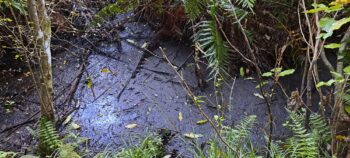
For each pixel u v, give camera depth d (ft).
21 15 15.20
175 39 16.28
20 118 13.19
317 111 12.22
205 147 11.56
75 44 16.65
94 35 16.74
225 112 12.89
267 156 10.39
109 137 12.30
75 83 14.56
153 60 15.52
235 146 10.35
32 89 14.34
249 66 14.26
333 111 8.91
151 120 12.85
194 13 13.35
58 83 14.65
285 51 14.26
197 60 13.79
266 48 14.39
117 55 15.94
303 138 9.64
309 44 8.98
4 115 13.32
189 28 14.79
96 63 15.61
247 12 13.17
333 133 8.84
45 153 11.20
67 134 11.98
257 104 13.16
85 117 13.10
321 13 9.64
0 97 14.05
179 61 15.33
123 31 17.16
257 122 12.43
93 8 17.85
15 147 12.06
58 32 16.80
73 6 17.17
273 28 14.15
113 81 14.66
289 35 13.43
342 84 8.52
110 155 11.42
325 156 9.34
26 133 12.55
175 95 13.79
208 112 12.98
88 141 12.16
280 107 12.96
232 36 14.11
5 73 15.03
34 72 14.96
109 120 12.95
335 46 6.75
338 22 6.08
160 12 16.11
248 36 13.74
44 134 11.15
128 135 12.30
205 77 14.24
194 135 11.84
